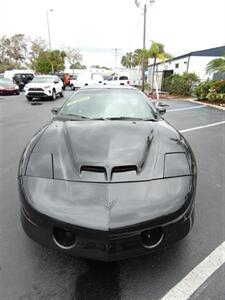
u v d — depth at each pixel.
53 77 16.47
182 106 12.65
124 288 1.86
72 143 2.36
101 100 3.52
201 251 2.23
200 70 21.72
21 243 2.31
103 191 1.85
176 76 19.42
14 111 10.80
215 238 2.40
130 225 1.72
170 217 1.82
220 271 2.01
